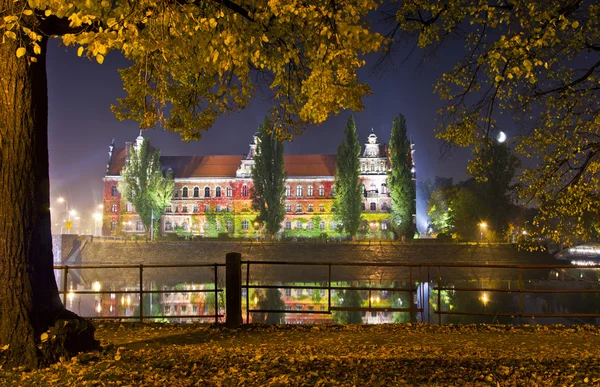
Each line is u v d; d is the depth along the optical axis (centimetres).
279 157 8388
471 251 7131
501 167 7050
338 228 9025
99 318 1384
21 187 852
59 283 5862
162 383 791
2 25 702
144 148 8981
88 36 708
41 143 876
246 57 887
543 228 1455
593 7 1080
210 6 877
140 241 8212
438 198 10831
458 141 1294
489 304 3659
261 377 838
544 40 963
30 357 836
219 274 6525
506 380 852
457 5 1130
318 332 1253
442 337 1216
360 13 901
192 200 10206
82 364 856
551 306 3609
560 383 832
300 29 1055
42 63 872
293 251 7662
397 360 957
